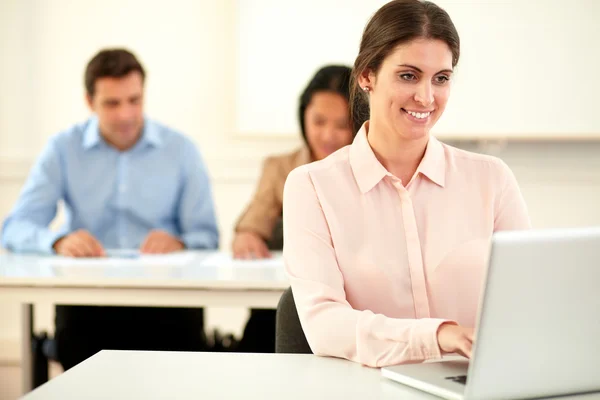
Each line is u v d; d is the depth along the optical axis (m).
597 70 3.87
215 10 4.05
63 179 3.22
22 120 4.17
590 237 1.06
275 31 3.97
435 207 1.58
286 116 3.99
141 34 4.10
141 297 2.26
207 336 3.14
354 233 1.55
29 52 4.15
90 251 2.78
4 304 4.23
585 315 1.08
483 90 3.90
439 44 1.44
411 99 1.45
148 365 1.32
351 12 3.92
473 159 1.61
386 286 1.54
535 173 3.99
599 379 1.13
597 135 3.89
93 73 3.06
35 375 2.72
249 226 2.89
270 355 1.39
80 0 4.11
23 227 2.99
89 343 2.80
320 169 1.59
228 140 4.09
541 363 1.08
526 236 1.03
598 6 3.85
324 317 1.39
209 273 2.36
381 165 1.56
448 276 1.56
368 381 1.22
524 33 3.87
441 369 1.23
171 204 3.30
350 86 1.73
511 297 1.03
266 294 2.22
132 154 3.25
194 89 4.09
